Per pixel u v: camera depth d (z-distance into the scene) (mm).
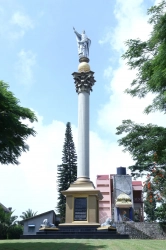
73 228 24781
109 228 23734
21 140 15531
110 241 17781
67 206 26328
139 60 12883
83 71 32344
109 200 54594
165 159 17875
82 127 29688
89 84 31469
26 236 23500
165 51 9328
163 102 12242
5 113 14352
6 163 16312
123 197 47344
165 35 10070
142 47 12430
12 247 13656
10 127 14312
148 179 27938
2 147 14773
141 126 17328
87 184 27375
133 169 25828
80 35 35406
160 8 10867
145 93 14578
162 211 29719
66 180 56750
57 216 53969
